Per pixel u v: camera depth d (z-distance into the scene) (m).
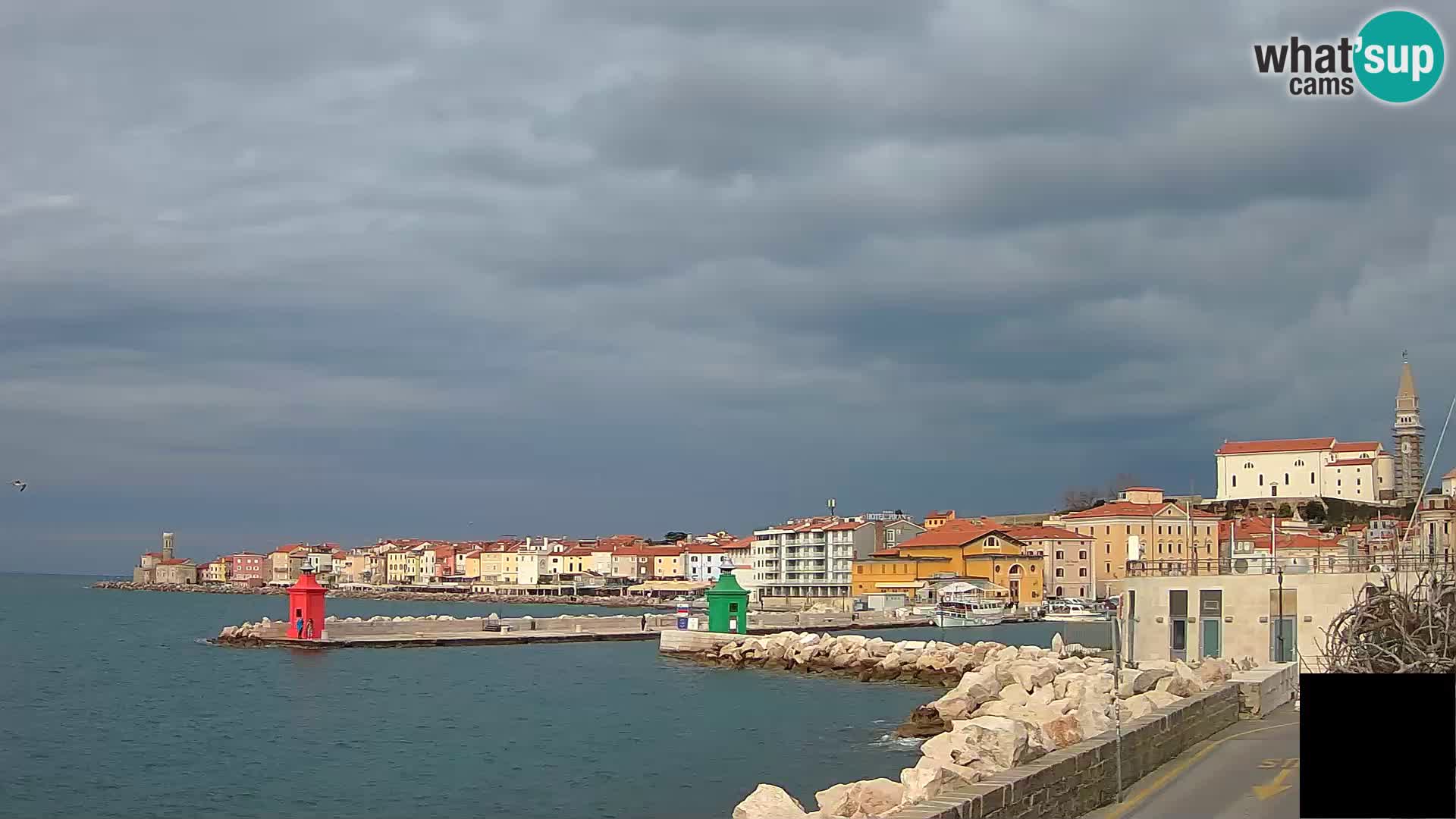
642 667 100.81
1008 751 27.11
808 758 52.53
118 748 56.84
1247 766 30.33
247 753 55.38
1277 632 54.50
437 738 59.81
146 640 139.75
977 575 195.38
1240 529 183.62
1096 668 60.47
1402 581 47.09
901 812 19.67
